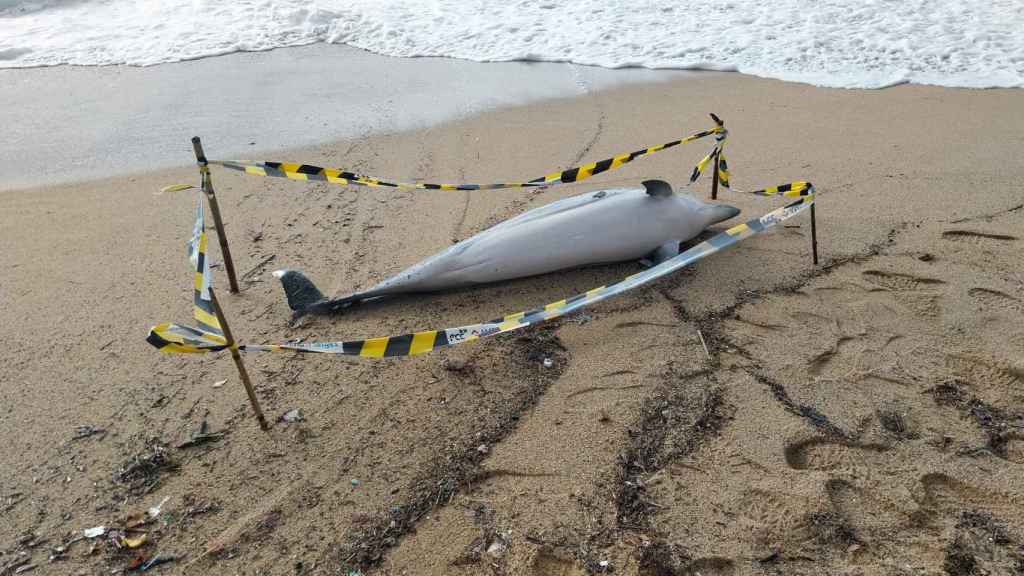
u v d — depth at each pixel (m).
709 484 1.96
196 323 2.68
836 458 2.03
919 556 1.75
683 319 2.59
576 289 2.79
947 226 3.04
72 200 3.60
